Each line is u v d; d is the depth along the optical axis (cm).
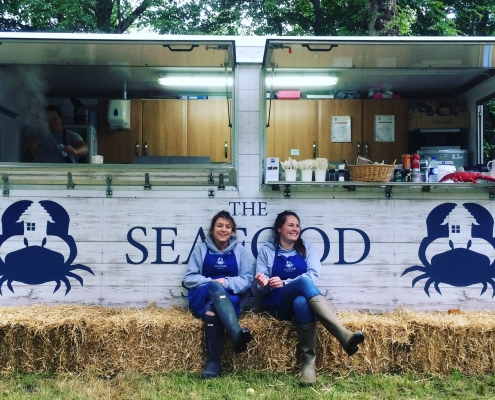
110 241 426
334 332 338
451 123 603
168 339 361
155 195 427
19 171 418
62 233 425
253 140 430
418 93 641
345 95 637
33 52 442
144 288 426
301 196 429
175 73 535
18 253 423
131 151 637
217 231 394
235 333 337
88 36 396
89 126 604
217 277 393
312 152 631
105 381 347
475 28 1305
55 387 333
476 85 586
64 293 425
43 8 1186
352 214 430
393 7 873
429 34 1200
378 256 430
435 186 422
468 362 362
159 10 1272
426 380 352
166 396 321
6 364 356
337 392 331
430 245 432
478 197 434
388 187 429
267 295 386
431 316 385
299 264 395
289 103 632
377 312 429
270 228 428
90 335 357
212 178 427
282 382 346
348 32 1227
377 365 363
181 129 638
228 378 348
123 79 572
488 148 1077
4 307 409
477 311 421
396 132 633
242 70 433
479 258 432
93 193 426
